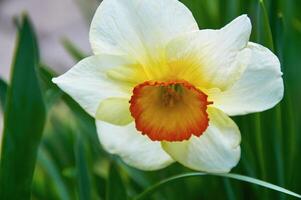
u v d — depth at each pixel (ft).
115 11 1.13
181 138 1.14
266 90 1.12
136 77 1.13
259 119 1.35
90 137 1.56
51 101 1.35
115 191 1.34
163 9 1.12
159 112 1.16
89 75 1.12
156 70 1.13
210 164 1.15
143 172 1.53
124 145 1.18
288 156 1.41
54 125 1.78
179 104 1.16
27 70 1.28
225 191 1.45
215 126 1.15
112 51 1.12
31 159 1.30
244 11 1.53
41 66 1.36
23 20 1.29
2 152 1.29
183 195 1.51
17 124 1.29
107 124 1.17
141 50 1.12
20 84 1.28
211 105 1.14
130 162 1.18
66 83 1.11
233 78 1.09
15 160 1.30
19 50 1.28
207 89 1.12
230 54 1.09
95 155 1.74
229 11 1.54
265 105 1.12
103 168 1.74
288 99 1.38
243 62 1.09
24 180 1.31
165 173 1.51
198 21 1.57
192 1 1.58
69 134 1.77
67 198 1.56
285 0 1.59
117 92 1.13
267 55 1.12
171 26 1.12
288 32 1.60
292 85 1.59
